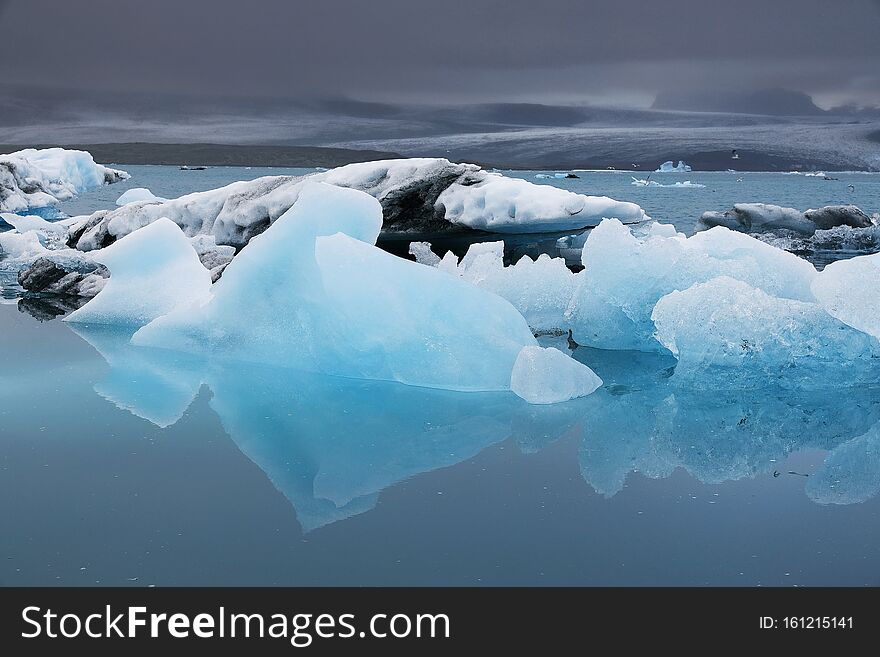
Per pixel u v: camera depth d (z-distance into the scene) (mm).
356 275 5027
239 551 2635
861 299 4840
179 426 3992
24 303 7633
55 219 19406
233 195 11258
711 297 4969
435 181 11938
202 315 5660
